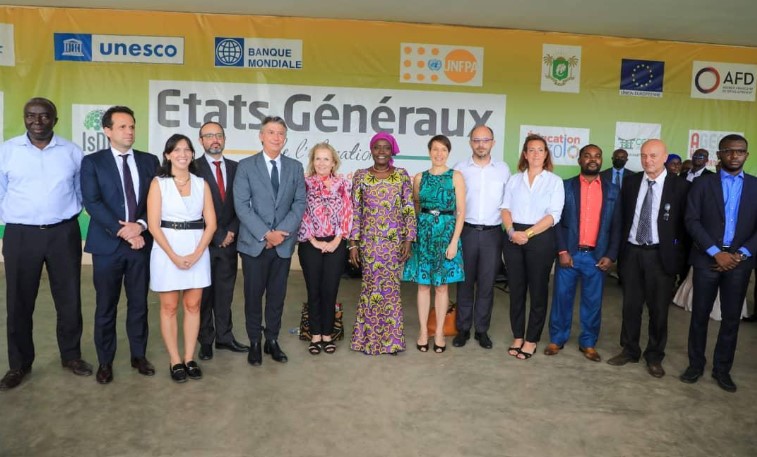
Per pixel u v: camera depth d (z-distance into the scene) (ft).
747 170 22.98
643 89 22.09
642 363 12.53
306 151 21.27
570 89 21.81
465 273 13.17
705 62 22.22
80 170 10.52
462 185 12.45
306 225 12.11
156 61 20.56
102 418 9.31
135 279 10.85
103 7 19.86
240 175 11.43
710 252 10.76
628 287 12.19
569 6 18.06
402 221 12.42
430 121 21.47
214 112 20.88
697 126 22.50
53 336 13.32
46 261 10.60
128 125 10.34
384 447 8.61
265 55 20.79
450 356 12.73
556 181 12.25
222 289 12.42
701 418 9.86
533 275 12.40
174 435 8.82
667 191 11.57
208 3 19.03
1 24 19.99
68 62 20.36
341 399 10.30
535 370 12.00
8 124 20.39
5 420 9.15
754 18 18.57
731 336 11.13
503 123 21.68
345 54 20.97
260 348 11.89
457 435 9.05
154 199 10.26
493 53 21.35
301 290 18.88
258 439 8.77
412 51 21.11
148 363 11.34
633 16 18.89
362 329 12.72
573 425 9.50
